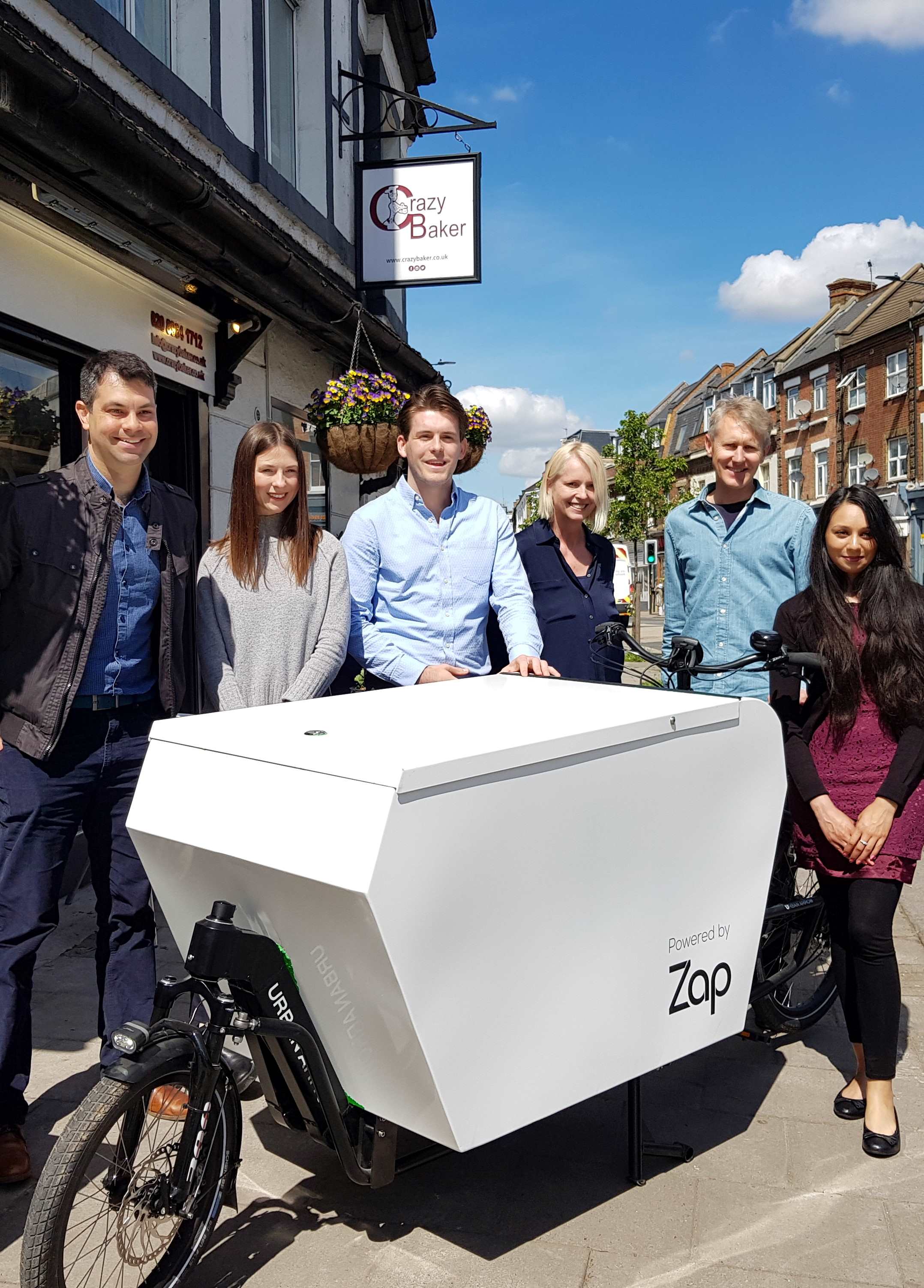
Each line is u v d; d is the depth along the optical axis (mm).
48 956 4258
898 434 38875
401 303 13562
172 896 2439
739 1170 2760
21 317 4746
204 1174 2291
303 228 8773
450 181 9195
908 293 40906
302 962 2131
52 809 2818
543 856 2098
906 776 2832
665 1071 3355
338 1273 2350
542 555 3865
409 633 3461
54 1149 2027
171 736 2311
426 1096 2047
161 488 3055
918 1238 2459
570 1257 2402
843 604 2959
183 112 6594
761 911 2662
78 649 2791
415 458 3396
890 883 2861
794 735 2986
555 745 2086
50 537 2779
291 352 8453
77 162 4152
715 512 3812
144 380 2830
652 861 2342
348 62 10289
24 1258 1979
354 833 1872
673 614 3996
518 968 2100
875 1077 2859
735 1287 2287
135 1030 2074
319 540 3254
